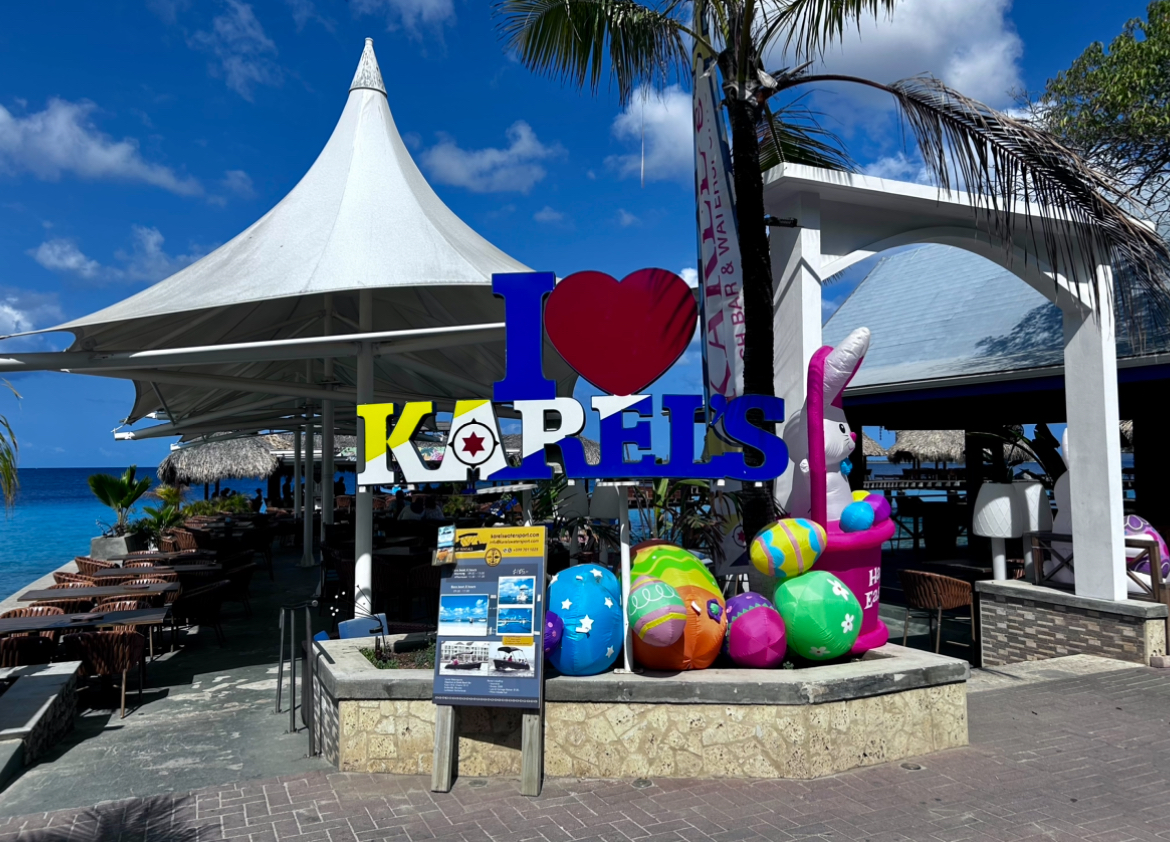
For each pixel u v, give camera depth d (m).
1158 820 4.21
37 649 6.94
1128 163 9.88
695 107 6.62
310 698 5.83
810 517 6.07
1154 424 11.29
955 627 10.38
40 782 5.07
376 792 4.73
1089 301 8.05
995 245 7.86
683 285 5.73
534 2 7.07
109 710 6.71
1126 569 8.02
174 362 6.97
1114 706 6.31
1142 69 9.55
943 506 15.63
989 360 11.06
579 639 4.97
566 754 4.90
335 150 9.78
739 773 4.81
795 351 6.92
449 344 7.77
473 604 4.91
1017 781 4.74
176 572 10.17
